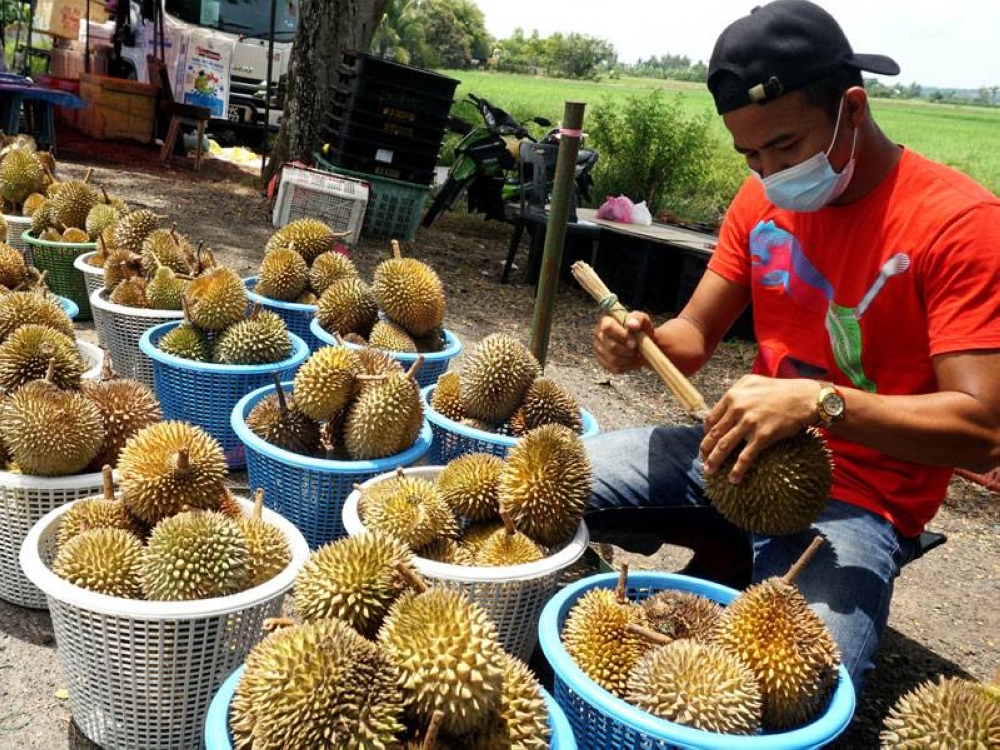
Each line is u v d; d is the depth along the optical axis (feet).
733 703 3.51
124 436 5.38
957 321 4.07
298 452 5.98
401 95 15.52
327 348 6.02
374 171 15.99
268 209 17.03
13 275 8.11
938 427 3.92
